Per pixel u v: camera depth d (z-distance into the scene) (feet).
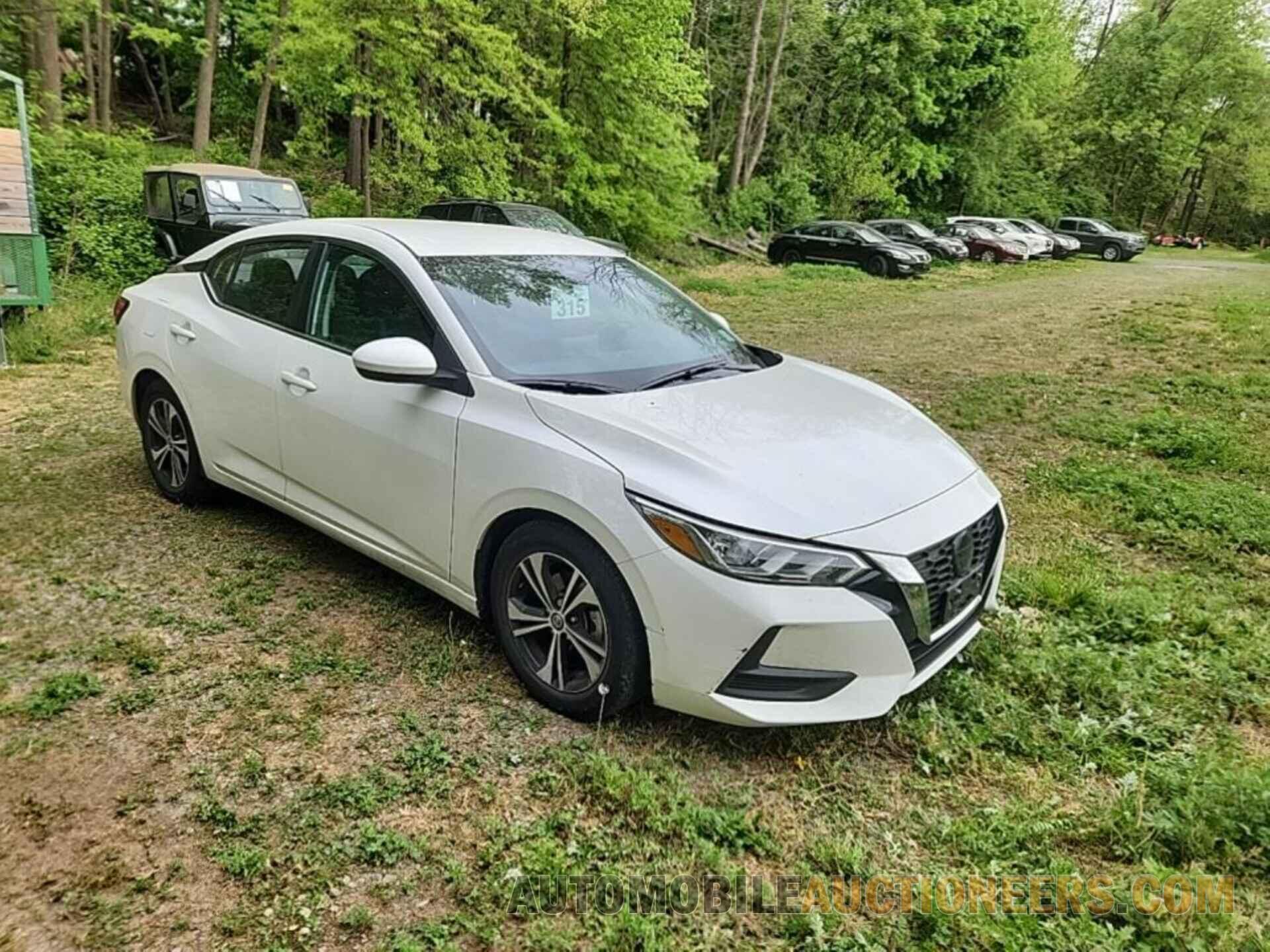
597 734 8.13
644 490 7.54
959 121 95.40
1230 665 9.71
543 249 11.35
